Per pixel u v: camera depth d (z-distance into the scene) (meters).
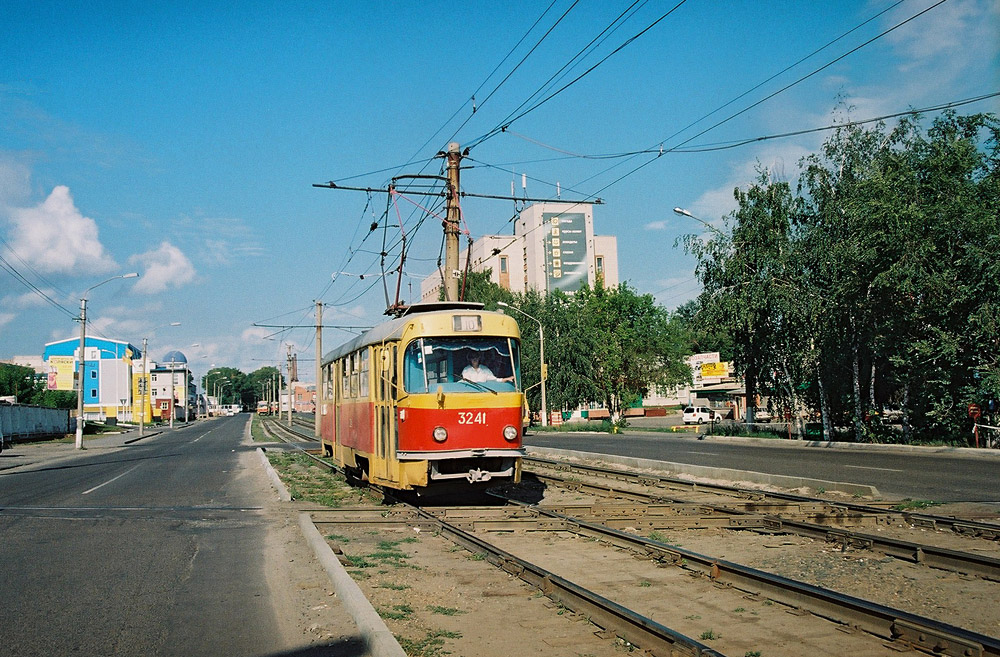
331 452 23.91
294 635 6.54
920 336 29.64
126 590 8.29
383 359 15.04
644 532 11.35
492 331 14.34
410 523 12.48
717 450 31.59
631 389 68.12
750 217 36.78
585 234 93.44
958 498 14.74
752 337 37.44
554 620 6.89
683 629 6.54
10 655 6.10
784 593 7.26
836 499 14.47
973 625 6.50
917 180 28.95
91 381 104.88
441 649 6.08
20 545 11.20
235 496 17.61
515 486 18.44
